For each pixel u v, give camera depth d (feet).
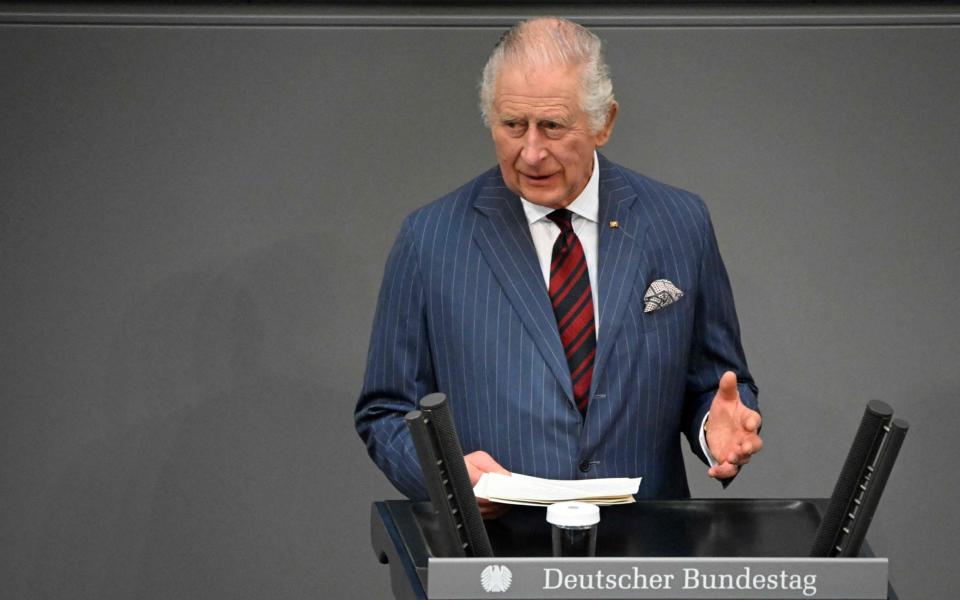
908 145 39.60
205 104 39.17
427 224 29.07
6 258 39.14
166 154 39.22
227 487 40.14
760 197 39.75
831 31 39.32
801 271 39.93
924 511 40.24
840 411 40.19
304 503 40.34
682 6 39.14
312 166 39.47
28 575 39.86
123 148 39.14
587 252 28.71
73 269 39.29
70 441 39.63
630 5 39.14
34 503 39.73
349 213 39.60
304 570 40.50
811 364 40.11
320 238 39.63
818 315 40.01
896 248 39.86
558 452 27.63
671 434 29.07
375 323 29.50
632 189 29.17
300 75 39.17
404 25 39.09
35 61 38.83
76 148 39.06
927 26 39.27
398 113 39.40
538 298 28.02
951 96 39.45
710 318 29.76
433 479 19.85
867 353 40.09
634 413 28.14
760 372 40.16
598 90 25.94
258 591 40.42
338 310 39.86
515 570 19.21
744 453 24.76
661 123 39.52
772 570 19.21
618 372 27.96
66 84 38.91
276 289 39.70
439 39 39.17
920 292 39.91
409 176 39.58
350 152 39.45
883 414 19.58
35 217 39.17
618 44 39.24
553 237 28.66
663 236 28.81
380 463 28.22
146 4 38.88
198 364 39.73
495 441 28.02
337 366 40.01
